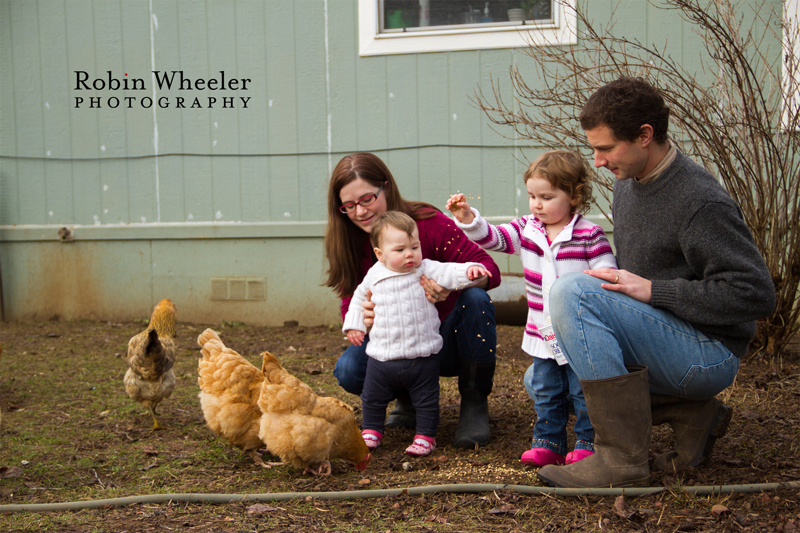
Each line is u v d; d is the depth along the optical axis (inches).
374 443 135.1
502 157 280.4
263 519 103.3
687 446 116.3
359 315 138.9
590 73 205.5
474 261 140.5
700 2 231.0
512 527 99.0
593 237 121.6
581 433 122.2
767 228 197.9
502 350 235.5
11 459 135.3
